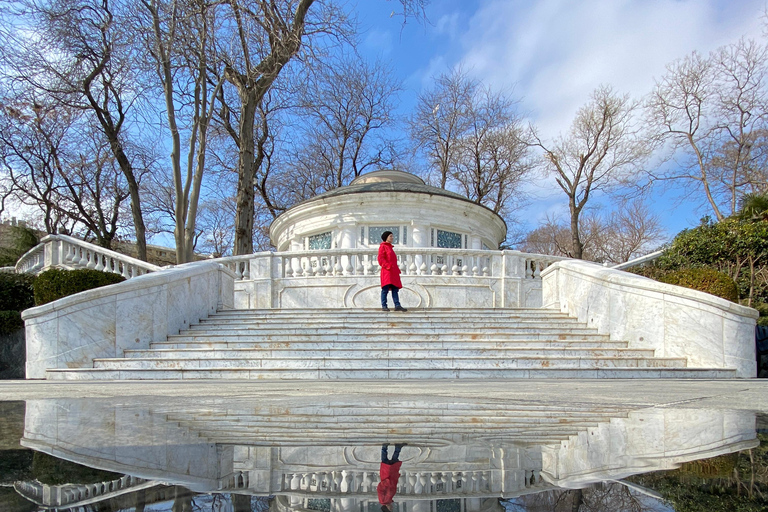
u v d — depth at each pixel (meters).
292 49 20.34
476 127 38.41
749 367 7.82
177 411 2.19
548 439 1.27
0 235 30.34
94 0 20.53
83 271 11.59
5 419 1.89
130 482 0.76
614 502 0.59
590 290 10.85
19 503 0.59
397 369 7.16
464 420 1.75
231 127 29.27
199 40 19.19
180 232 21.06
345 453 1.04
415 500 0.63
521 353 8.64
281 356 8.24
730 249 12.23
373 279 16.45
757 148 30.20
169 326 10.31
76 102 23.20
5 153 28.36
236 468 0.88
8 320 11.66
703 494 0.66
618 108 35.19
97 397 3.32
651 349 8.87
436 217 22.23
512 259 17.08
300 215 23.88
